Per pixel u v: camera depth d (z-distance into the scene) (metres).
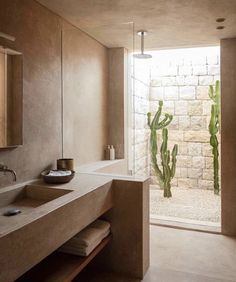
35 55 2.03
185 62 4.53
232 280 2.08
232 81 2.84
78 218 1.63
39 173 2.13
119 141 2.81
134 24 2.43
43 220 1.31
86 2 2.02
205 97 4.49
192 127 4.56
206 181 4.54
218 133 4.28
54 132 2.28
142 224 2.12
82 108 2.59
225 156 2.91
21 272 1.18
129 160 2.97
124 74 2.80
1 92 1.77
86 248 1.82
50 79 2.21
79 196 1.63
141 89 3.54
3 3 1.74
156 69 4.62
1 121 1.77
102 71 2.79
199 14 2.21
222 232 2.94
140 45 2.90
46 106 2.17
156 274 2.17
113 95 2.83
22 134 1.92
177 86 4.57
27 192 1.93
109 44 2.81
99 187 1.90
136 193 2.12
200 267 2.27
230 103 2.86
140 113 3.47
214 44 3.02
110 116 2.83
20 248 1.17
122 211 2.16
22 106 1.92
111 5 2.05
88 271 2.23
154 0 1.97
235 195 2.88
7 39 1.77
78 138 2.55
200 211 3.64
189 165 4.60
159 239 2.81
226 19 2.31
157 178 4.10
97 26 2.47
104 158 2.79
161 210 3.68
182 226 3.10
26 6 1.93
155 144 3.99
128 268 2.17
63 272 1.67
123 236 2.17
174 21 2.36
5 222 1.22
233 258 2.42
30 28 1.97
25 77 1.94
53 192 1.85
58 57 2.29
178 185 4.66
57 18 2.27
